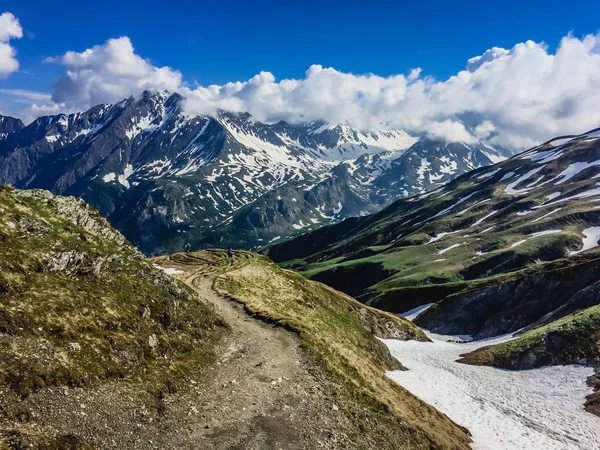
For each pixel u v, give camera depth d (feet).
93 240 126.31
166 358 103.91
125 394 79.71
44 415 63.98
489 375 219.00
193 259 388.37
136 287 119.75
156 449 68.95
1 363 67.36
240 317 179.93
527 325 352.28
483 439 135.64
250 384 106.93
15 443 54.29
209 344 128.88
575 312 277.85
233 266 316.19
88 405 71.41
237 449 75.77
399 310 511.40
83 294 99.76
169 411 82.64
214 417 85.76
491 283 440.04
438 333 417.49
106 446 64.28
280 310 207.72
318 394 109.19
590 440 137.18
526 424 150.20
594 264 358.02
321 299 282.56
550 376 199.41
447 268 631.97
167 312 121.08
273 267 331.98
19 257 94.53
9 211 107.34
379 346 226.99
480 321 396.16
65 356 78.07
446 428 131.54
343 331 218.18
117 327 98.12
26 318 80.28
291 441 82.84
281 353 136.46
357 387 125.90
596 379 179.63
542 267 430.20
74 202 143.74
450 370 231.71
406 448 102.06
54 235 111.14
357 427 99.40
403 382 185.16
